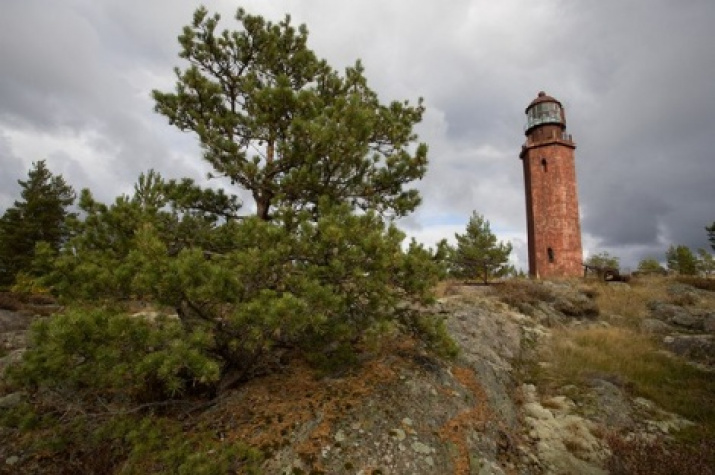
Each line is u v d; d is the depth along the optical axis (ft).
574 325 46.91
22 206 92.63
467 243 89.20
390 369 22.82
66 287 16.24
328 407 18.94
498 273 80.89
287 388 20.81
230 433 17.40
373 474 15.64
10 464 16.30
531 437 21.42
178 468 13.50
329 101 27.02
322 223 17.62
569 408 24.59
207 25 25.52
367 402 19.51
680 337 39.45
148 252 15.97
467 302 46.16
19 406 16.57
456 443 18.37
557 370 30.76
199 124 22.89
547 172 98.12
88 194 19.72
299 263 19.03
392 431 17.83
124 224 19.86
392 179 25.14
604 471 18.78
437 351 22.20
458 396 22.03
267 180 23.43
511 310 47.19
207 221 25.16
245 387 20.81
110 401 18.58
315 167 22.49
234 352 20.01
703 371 31.42
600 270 73.72
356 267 17.99
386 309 20.76
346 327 18.80
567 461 19.34
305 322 15.57
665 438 21.79
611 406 24.89
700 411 24.99
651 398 26.86
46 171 98.43
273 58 26.08
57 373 14.47
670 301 55.01
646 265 131.44
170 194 24.02
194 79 23.94
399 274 19.53
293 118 22.17
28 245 90.02
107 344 13.50
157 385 18.80
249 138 24.81
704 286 64.59
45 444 15.88
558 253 93.66
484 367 27.04
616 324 48.06
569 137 101.45
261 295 15.75
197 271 15.07
